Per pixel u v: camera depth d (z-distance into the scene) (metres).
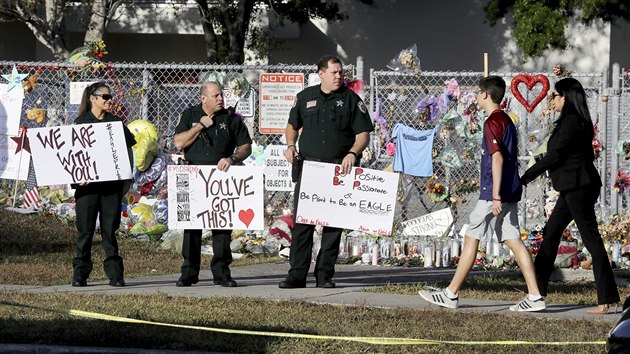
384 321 11.17
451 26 41.34
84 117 13.89
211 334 10.29
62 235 19.53
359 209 13.48
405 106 19.88
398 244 18.66
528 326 11.02
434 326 10.95
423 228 19.19
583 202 12.11
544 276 12.45
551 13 30.98
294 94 19.69
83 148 13.76
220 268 14.20
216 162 13.95
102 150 13.76
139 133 20.14
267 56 36.44
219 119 14.00
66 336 10.06
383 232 13.48
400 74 19.78
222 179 13.85
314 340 10.08
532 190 20.20
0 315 11.14
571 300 13.42
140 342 9.95
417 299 13.00
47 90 21.30
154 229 19.66
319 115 13.59
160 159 20.27
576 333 10.68
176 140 14.00
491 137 11.78
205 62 41.19
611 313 12.16
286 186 19.48
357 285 14.60
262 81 19.70
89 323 10.70
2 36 39.44
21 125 21.47
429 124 19.72
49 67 20.84
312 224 13.62
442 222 19.14
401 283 14.92
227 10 34.03
